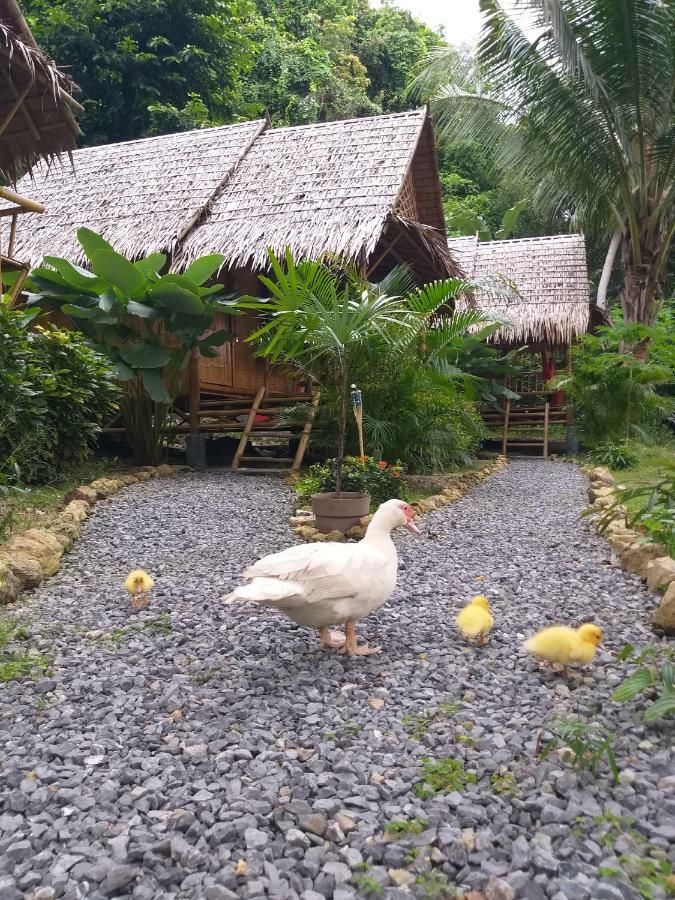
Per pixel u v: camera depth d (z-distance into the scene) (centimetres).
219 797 235
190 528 659
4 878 197
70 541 588
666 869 195
